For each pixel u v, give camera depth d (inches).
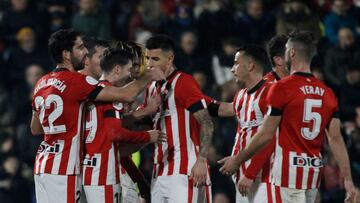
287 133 1018.7
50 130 1029.2
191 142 1064.8
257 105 1053.2
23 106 1759.4
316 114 1015.6
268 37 1846.7
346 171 1022.4
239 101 1076.5
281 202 1024.9
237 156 1027.3
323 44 1843.0
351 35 1836.9
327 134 1035.3
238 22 1876.2
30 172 1648.6
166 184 1063.0
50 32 1855.3
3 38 1850.4
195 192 1061.8
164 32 1875.0
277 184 1024.2
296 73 1020.5
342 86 1782.7
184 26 1872.5
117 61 1050.1
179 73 1067.9
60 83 1026.1
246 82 1069.1
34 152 1651.1
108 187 1035.9
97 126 1035.9
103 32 1838.1
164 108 1067.3
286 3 1824.6
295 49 1020.5
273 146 1030.4
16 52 1817.2
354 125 1670.8
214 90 1707.7
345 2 1919.3
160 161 1069.8
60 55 1040.2
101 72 1074.7
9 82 1803.6
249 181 1031.0
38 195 1043.9
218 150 1596.9
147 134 1050.7
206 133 1047.6
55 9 1867.6
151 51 1063.0
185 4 1931.6
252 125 1057.5
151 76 1028.5
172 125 1063.0
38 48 1831.9
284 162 1018.7
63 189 1026.7
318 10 1883.6
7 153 1659.7
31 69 1764.3
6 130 1696.6
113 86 1031.0
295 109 1013.2
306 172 1018.7
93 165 1032.8
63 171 1024.9
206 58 1823.3
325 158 1582.2
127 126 1070.4
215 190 1569.9
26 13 1859.0
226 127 1616.6
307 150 1020.5
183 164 1059.3
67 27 1866.4
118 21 1911.9
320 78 1747.0
